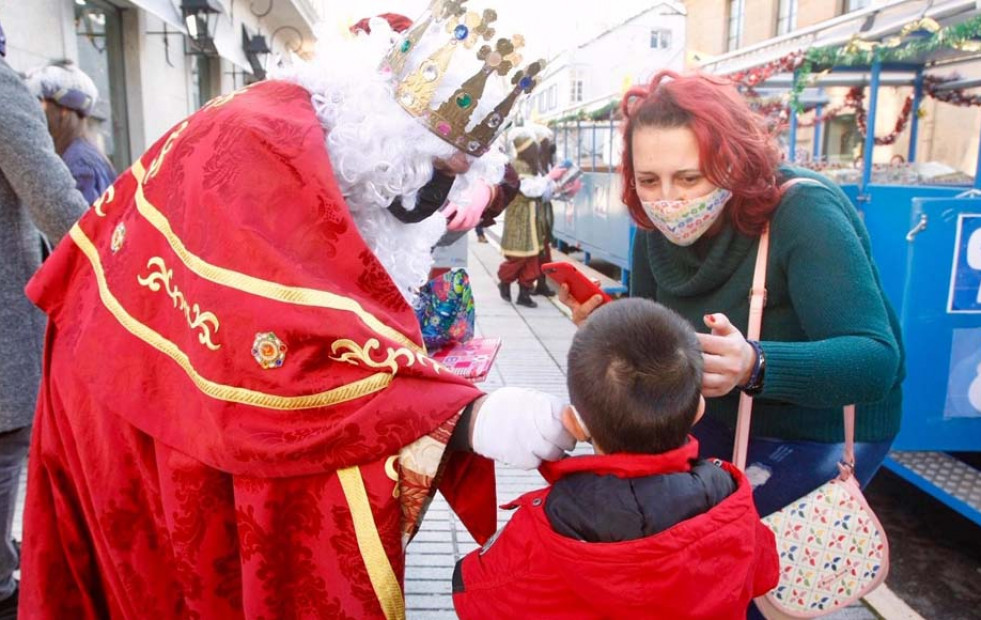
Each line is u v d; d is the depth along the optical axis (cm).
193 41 769
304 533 129
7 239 219
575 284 190
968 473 308
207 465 129
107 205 151
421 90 132
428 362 129
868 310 150
